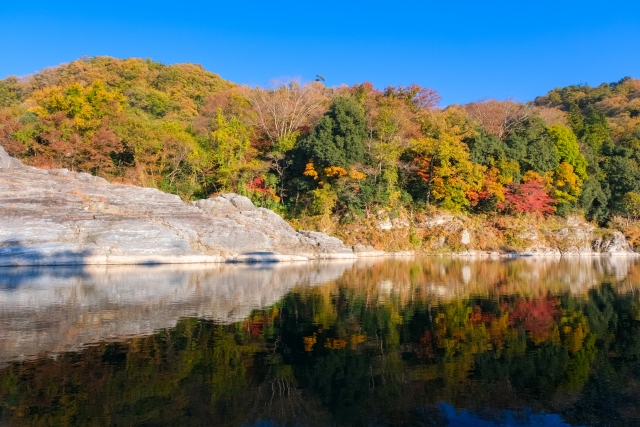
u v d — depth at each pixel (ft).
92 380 31.94
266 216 138.92
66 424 25.20
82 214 111.96
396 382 32.40
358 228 163.02
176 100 260.42
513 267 123.13
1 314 52.13
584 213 211.00
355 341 43.09
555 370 35.19
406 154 181.98
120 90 240.94
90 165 150.10
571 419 26.66
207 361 36.50
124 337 43.06
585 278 97.66
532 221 187.11
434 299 67.00
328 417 26.66
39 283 76.59
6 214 104.47
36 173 122.11
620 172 216.74
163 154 159.94
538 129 214.90
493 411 27.66
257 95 215.51
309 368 35.24
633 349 40.96
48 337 42.63
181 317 52.24
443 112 219.82
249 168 165.68
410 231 167.53
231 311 56.18
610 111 336.70
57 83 267.80
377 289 76.79
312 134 166.40
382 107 193.88
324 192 159.94
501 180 179.93
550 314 56.90
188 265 112.98
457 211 179.01
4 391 29.73
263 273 99.66
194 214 126.82
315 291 73.82
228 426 25.32
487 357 38.45
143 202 123.65
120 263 108.27
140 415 26.55
